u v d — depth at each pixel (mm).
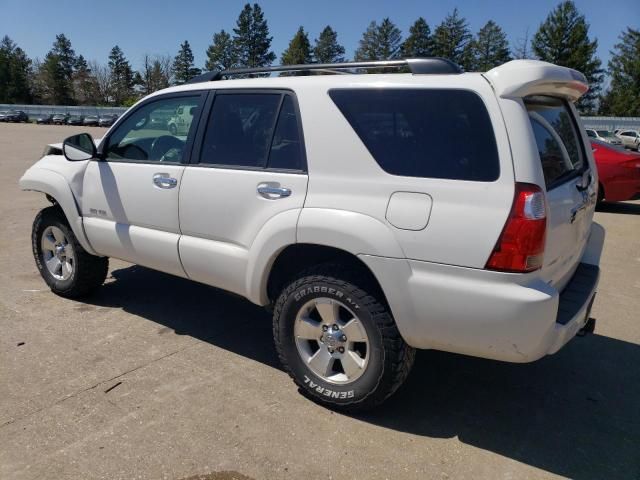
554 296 2463
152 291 4953
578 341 4148
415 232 2604
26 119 60812
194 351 3793
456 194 2535
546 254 2572
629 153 9375
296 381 3166
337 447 2781
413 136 2695
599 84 70250
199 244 3486
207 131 3498
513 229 2418
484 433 2953
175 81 100875
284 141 3115
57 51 100750
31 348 3752
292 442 2803
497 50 76875
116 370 3486
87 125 55781
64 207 4285
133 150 3965
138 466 2590
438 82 2678
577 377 3594
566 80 2760
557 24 67688
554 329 2533
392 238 2656
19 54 99188
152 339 3965
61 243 4617
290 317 3109
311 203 2920
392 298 2693
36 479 2488
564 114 3348
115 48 103812
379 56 85625
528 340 2469
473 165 2535
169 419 2967
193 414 3020
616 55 69750
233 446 2756
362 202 2760
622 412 3189
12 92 95562
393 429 2955
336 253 3057
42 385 3275
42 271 4766
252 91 3309
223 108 3453
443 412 3141
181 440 2789
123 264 5750
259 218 3150
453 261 2529
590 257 3584
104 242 4113
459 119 2600
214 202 3363
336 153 2885
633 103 66188
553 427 3025
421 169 2646
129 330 4105
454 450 2797
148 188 3730
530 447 2842
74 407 3051
